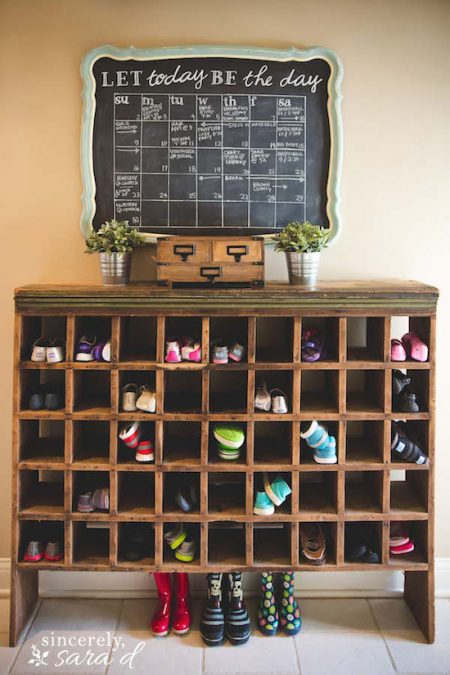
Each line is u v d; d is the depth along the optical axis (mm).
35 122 2527
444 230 2611
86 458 2352
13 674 2160
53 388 2375
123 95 2516
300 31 2529
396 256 2617
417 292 2242
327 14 2525
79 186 2553
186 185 2549
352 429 2664
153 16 2510
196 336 2492
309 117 2537
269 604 2434
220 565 2340
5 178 2549
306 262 2338
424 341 2338
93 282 2590
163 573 2475
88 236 2533
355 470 2324
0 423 2631
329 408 2361
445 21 2533
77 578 2656
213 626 2352
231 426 2344
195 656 2279
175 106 2523
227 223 2562
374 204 2596
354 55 2541
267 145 2543
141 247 2584
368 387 2572
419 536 2439
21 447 2324
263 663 2244
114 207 2555
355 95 2557
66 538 2320
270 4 2518
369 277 2619
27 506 2361
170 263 2305
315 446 2305
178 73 2512
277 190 2557
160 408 2277
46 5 2494
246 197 2557
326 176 2559
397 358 2287
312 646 2342
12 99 2518
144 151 2533
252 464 2303
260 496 2320
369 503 2418
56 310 2248
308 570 2342
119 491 2396
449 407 2672
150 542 2447
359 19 2531
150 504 2400
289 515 2328
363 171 2584
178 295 2223
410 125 2570
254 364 2264
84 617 2510
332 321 2404
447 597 2672
